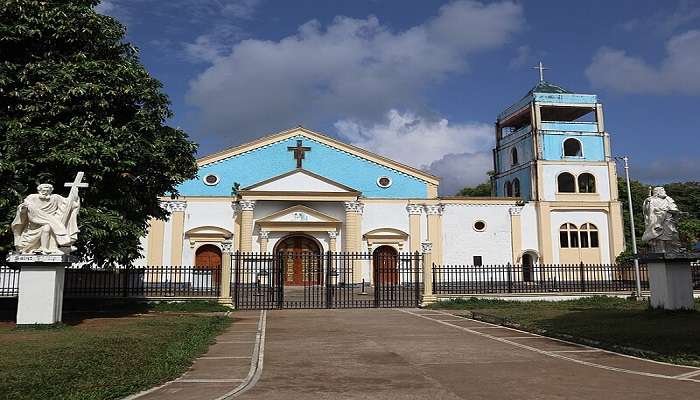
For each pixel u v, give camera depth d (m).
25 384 6.93
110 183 16.31
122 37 17.16
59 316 13.07
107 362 8.62
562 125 40.09
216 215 36.34
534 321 14.94
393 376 8.47
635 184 50.72
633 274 27.50
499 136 46.19
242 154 37.72
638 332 11.91
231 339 12.56
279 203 36.84
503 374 8.60
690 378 8.23
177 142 17.94
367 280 36.41
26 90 14.75
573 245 38.72
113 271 19.14
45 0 15.59
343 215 37.59
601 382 8.00
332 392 7.43
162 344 10.62
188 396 7.24
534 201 38.81
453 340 12.38
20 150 14.55
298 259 36.25
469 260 37.47
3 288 20.64
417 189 38.84
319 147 38.66
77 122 15.14
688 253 15.99
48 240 12.78
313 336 13.08
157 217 18.92
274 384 7.93
